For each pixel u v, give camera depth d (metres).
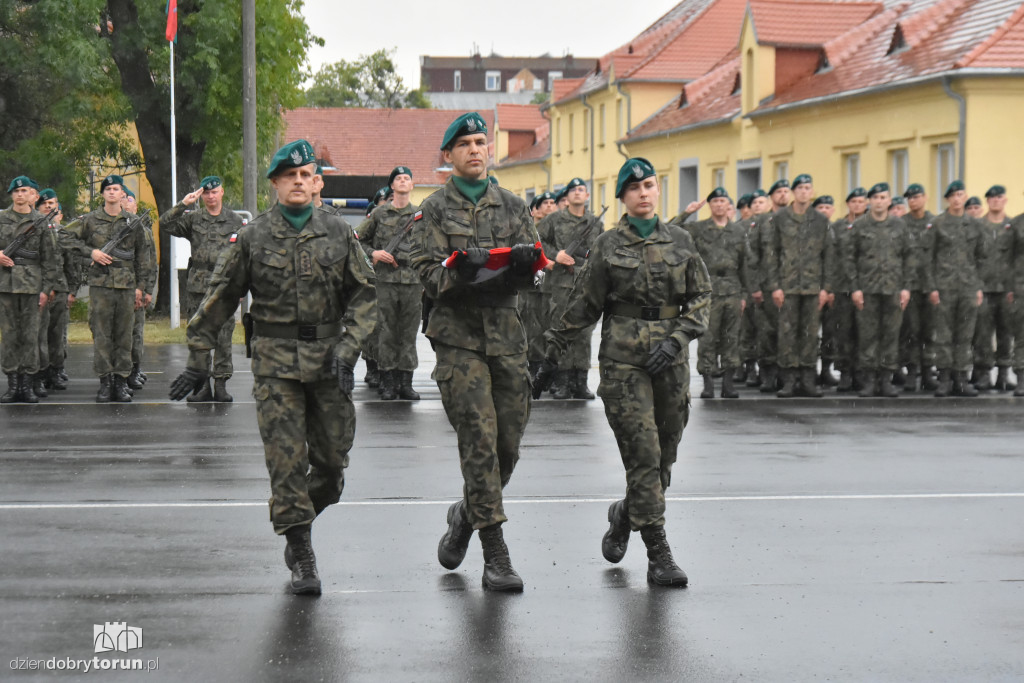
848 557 7.75
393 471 10.63
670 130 42.34
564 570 7.45
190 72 30.97
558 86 59.44
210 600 6.77
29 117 33.31
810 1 36.25
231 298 7.11
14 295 15.20
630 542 8.16
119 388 15.48
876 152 30.00
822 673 5.68
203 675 5.62
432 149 79.75
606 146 51.66
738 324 16.25
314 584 6.89
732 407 15.33
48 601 6.74
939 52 28.44
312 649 5.97
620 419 7.21
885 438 12.61
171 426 13.25
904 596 6.91
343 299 7.15
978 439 12.56
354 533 8.35
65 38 29.36
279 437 6.94
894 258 16.55
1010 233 17.09
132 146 34.12
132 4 31.27
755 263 16.58
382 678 5.59
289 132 79.19
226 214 15.34
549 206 17.88
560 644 6.07
